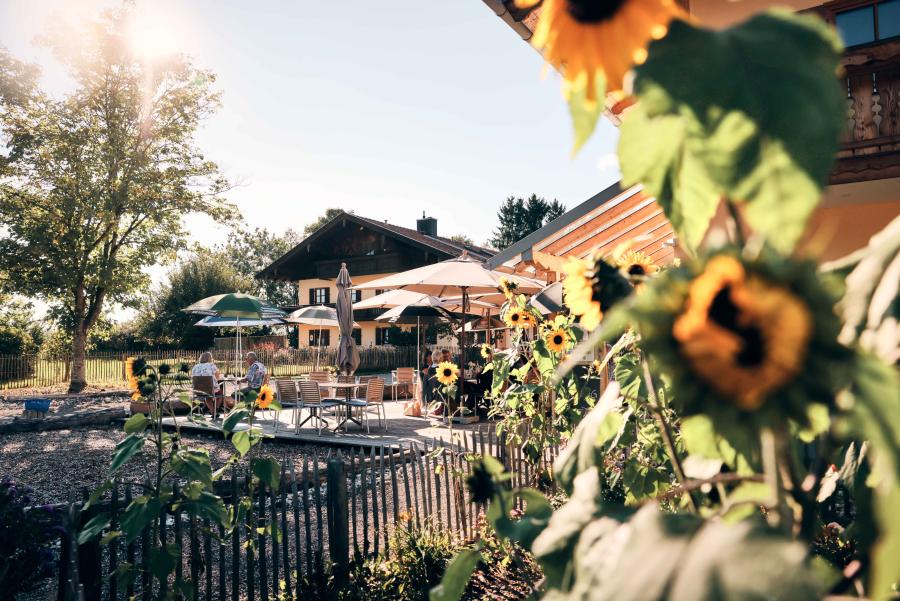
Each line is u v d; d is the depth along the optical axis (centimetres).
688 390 33
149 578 349
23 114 2359
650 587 38
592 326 82
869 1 675
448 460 555
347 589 439
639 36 47
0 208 2291
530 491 84
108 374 2809
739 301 32
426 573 444
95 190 2344
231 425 365
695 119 46
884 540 36
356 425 1263
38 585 463
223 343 3478
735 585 35
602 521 59
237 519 393
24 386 2659
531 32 568
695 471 80
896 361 44
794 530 52
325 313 1742
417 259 3362
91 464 959
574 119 49
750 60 46
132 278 2591
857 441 78
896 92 623
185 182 2544
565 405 437
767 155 45
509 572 414
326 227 3488
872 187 649
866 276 50
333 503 463
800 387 31
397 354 3166
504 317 471
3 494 383
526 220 5031
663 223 934
